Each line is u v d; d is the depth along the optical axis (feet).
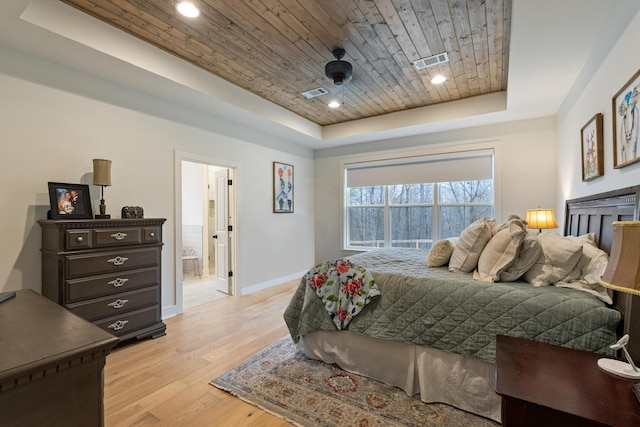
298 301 8.23
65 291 7.55
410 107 14.16
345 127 16.34
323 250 19.30
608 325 4.70
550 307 5.17
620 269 3.27
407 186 16.90
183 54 9.44
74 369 2.49
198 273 19.42
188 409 5.92
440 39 8.43
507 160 13.69
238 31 8.16
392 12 7.29
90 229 8.00
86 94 9.01
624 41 5.92
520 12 6.22
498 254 6.38
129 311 8.76
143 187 10.44
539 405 3.11
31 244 7.96
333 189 18.90
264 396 6.32
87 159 9.02
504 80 11.23
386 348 6.77
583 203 8.10
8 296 3.99
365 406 6.01
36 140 8.05
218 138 13.17
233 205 14.30
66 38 7.16
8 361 2.24
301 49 9.03
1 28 6.76
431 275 6.95
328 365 7.59
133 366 7.57
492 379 5.62
